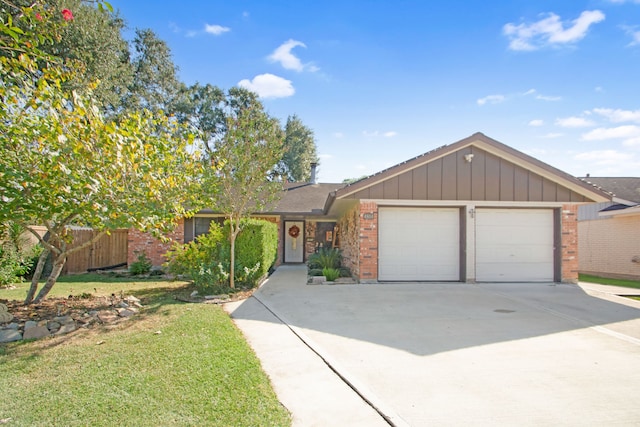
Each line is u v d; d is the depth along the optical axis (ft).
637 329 21.11
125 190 19.99
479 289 34.78
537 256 39.73
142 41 96.22
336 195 37.27
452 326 21.42
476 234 39.22
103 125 18.97
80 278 40.70
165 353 15.66
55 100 18.67
